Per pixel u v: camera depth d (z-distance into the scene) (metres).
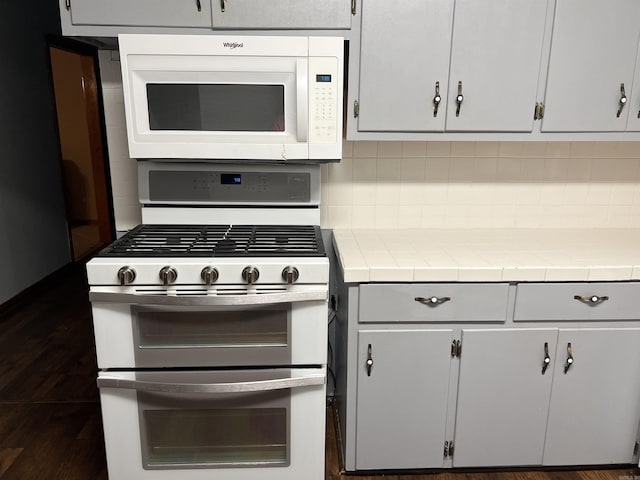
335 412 2.19
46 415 2.24
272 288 1.44
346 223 2.12
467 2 1.63
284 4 1.60
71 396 2.40
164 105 1.60
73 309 3.55
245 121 1.62
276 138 1.63
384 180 2.08
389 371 1.67
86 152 5.30
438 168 2.08
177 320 1.47
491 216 2.14
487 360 1.66
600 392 1.71
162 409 1.51
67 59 4.95
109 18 1.58
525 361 1.67
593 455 1.79
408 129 1.74
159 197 1.83
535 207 2.13
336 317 2.07
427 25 1.64
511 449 1.77
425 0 1.62
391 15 1.63
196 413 1.54
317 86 1.58
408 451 1.76
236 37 1.53
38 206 3.93
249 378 1.50
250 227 1.83
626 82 1.71
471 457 1.78
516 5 1.63
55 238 4.20
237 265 1.40
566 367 1.68
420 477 1.83
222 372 1.50
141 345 1.47
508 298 1.61
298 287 1.44
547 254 1.73
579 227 2.16
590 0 1.63
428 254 1.72
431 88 1.70
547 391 1.71
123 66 1.55
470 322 1.63
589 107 1.73
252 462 1.58
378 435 1.74
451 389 1.70
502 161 2.08
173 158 1.66
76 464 1.91
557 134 1.76
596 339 1.66
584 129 1.75
